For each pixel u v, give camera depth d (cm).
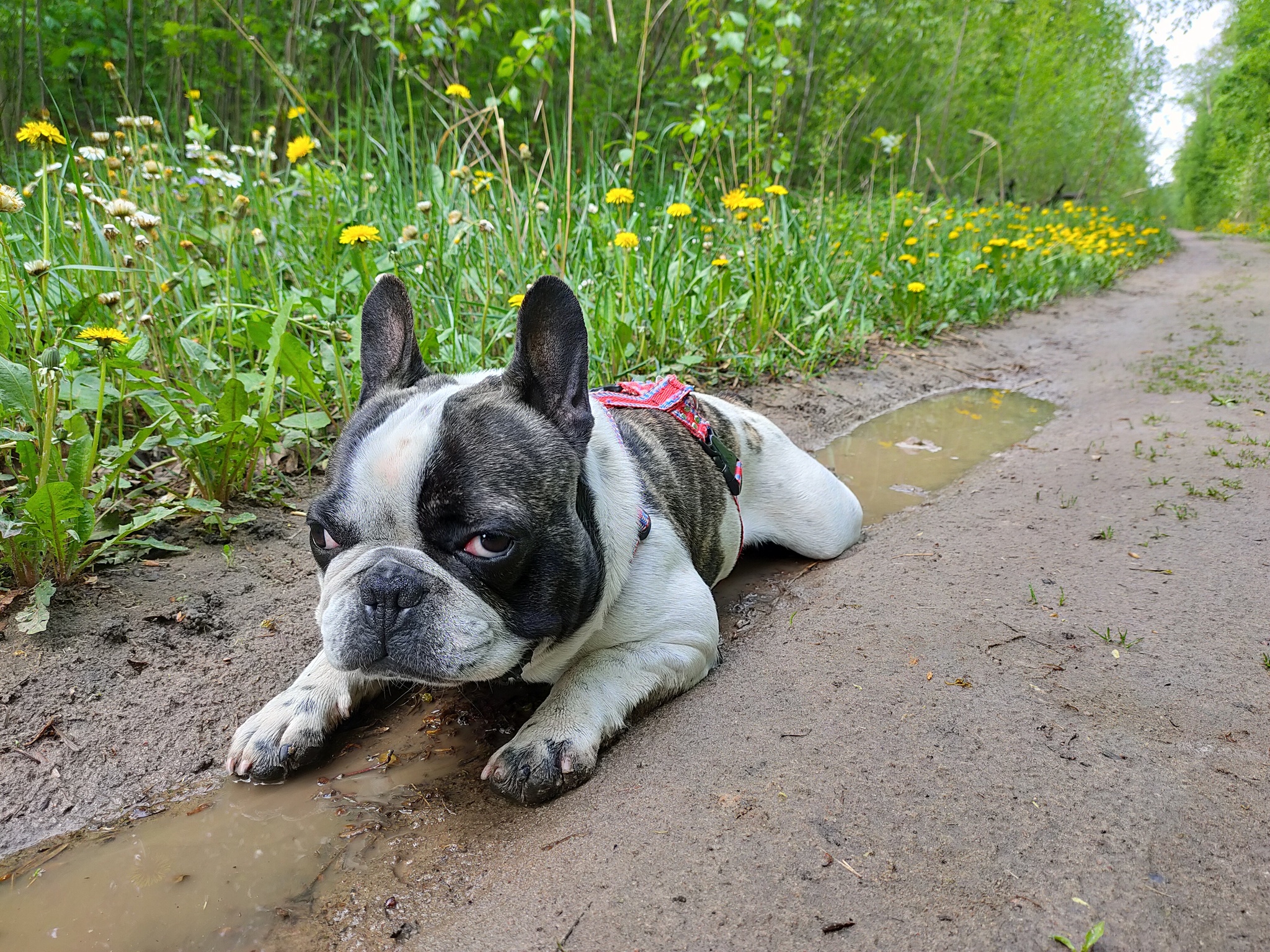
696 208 164
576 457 53
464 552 48
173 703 60
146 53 189
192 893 45
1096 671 57
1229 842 41
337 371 93
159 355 89
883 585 73
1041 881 39
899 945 37
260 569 76
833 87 268
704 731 54
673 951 37
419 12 157
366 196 144
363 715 62
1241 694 54
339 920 43
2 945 42
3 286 86
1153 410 133
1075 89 523
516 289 125
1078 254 296
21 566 67
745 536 80
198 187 137
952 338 187
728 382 136
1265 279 318
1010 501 93
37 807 51
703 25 232
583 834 45
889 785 46
